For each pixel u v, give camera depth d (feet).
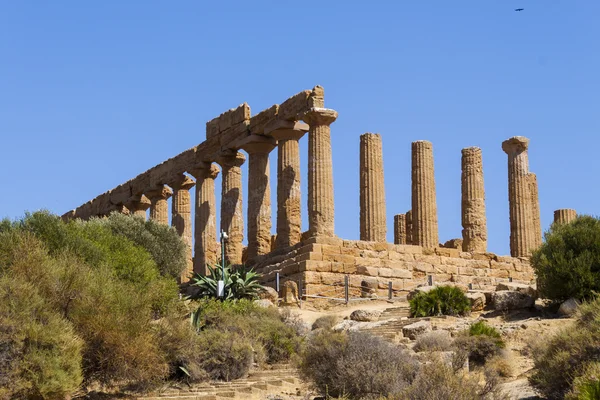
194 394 94.89
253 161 189.16
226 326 113.60
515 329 109.19
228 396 92.32
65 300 99.81
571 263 117.60
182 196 216.74
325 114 172.24
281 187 180.04
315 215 170.30
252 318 118.21
